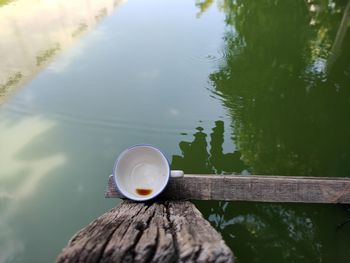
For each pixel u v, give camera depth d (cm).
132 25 90
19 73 71
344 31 82
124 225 32
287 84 70
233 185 43
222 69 74
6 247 42
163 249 26
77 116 61
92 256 26
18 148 55
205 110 63
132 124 59
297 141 57
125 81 70
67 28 87
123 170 42
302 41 84
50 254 41
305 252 42
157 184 41
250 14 97
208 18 95
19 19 90
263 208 45
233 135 58
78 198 47
